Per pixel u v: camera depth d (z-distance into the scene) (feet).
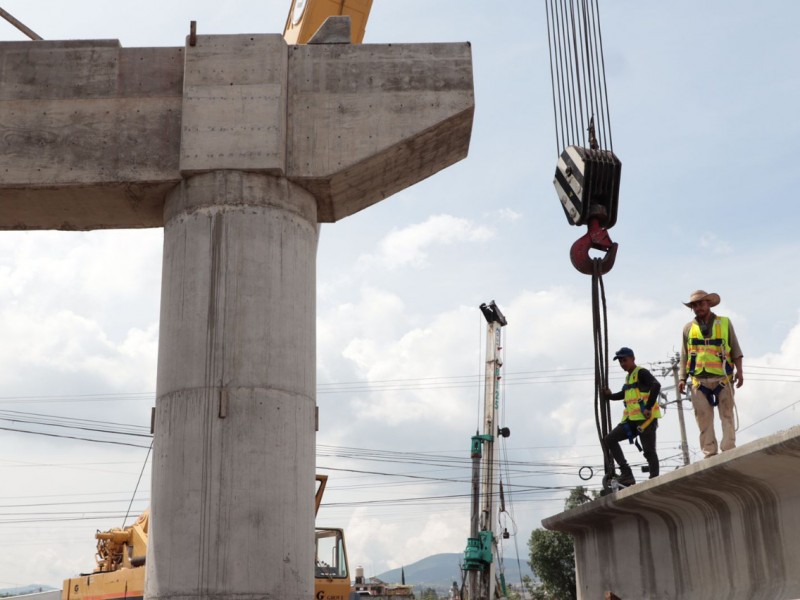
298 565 36.19
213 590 34.81
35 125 40.63
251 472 36.04
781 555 24.40
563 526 39.37
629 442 36.24
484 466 142.72
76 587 72.33
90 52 41.50
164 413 37.40
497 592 138.62
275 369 37.47
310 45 41.63
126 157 40.19
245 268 38.24
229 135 39.63
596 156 37.91
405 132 40.29
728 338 31.63
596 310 37.50
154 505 36.83
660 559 31.40
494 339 149.89
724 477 25.26
